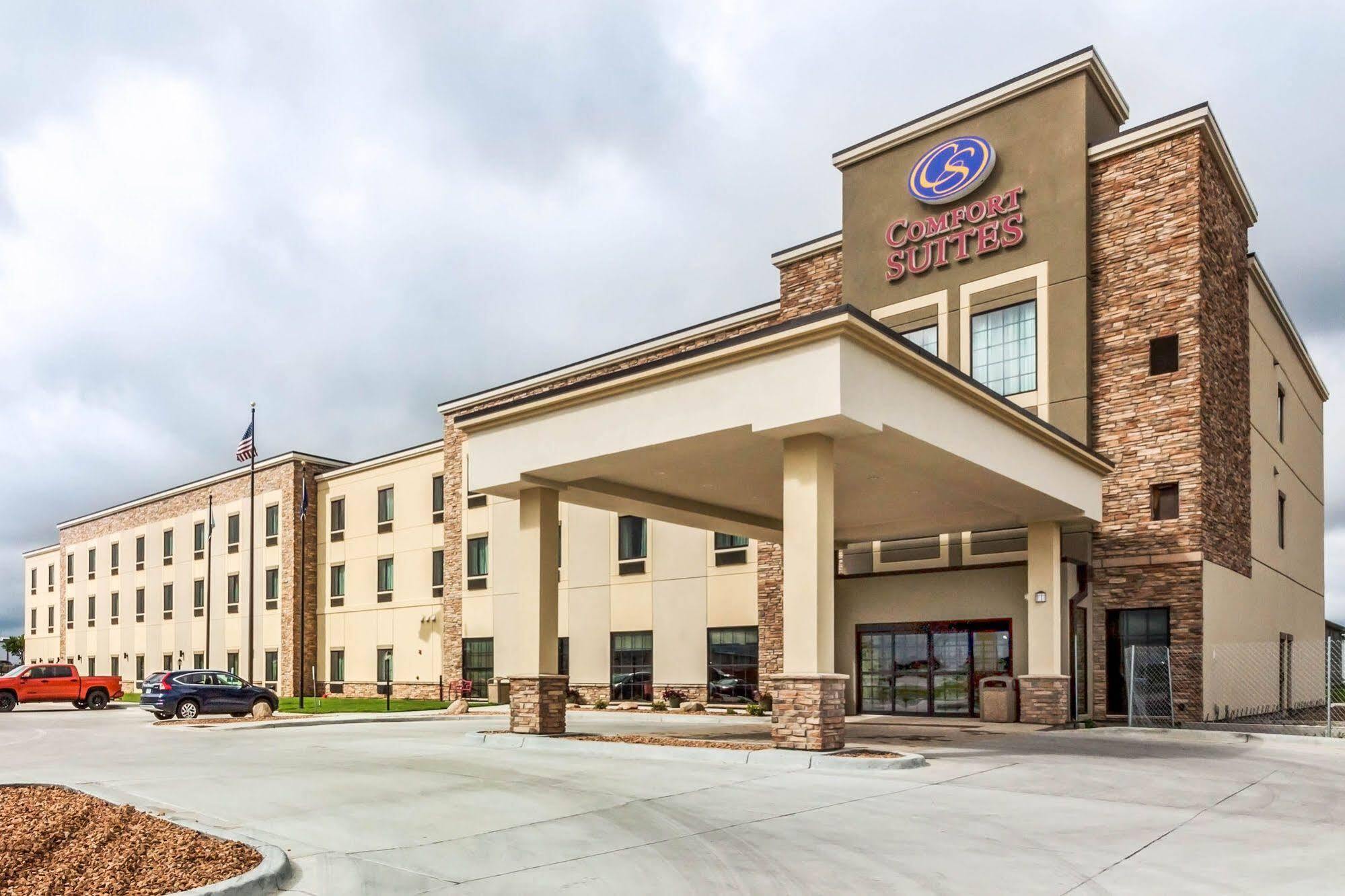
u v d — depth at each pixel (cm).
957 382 1667
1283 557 3133
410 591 4284
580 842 922
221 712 2977
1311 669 3178
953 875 802
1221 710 2342
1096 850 896
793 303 3144
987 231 2716
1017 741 1864
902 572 2547
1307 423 3731
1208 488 2356
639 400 1692
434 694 4100
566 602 3516
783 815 1057
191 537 5631
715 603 3100
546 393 1830
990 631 2389
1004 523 2370
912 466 1750
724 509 2336
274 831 970
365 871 811
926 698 2478
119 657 6203
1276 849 902
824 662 1488
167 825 931
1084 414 2486
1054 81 2634
